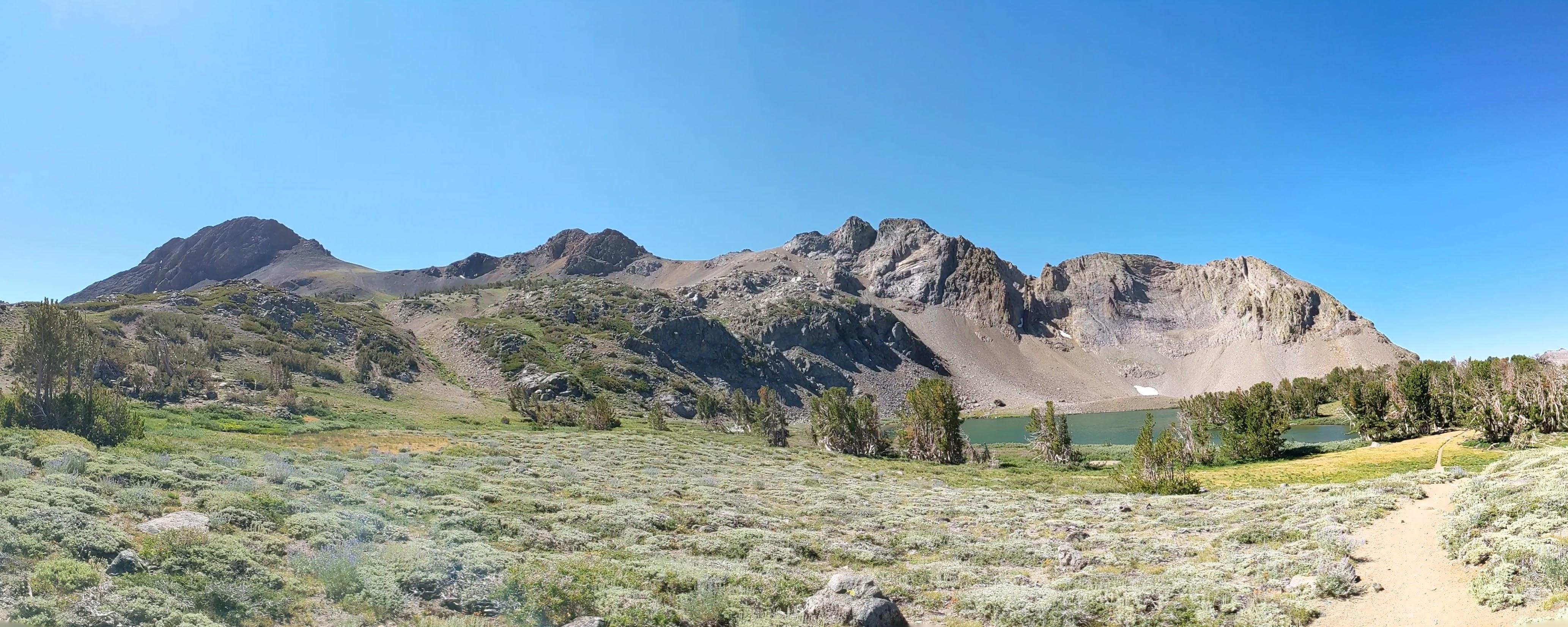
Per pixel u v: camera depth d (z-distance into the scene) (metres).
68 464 24.22
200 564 15.04
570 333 191.75
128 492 20.73
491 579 17.06
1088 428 156.38
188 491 23.36
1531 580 15.60
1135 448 53.12
